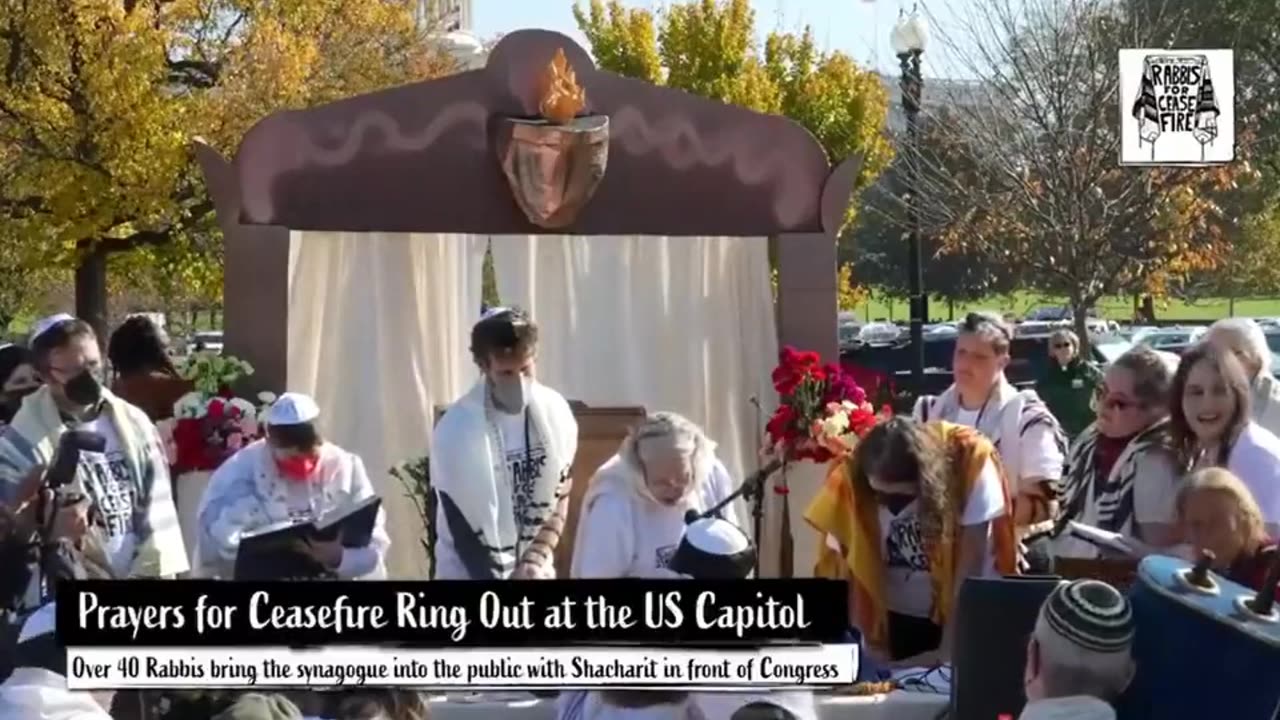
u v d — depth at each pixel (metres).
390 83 22.64
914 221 14.89
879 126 25.70
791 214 7.40
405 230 7.16
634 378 7.89
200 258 21.19
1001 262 18.39
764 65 28.31
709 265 7.85
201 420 6.31
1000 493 4.41
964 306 31.47
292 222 7.10
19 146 19.22
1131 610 2.91
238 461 4.59
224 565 4.42
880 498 4.30
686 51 28.00
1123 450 4.60
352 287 7.54
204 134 19.30
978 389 5.46
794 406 6.59
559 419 5.02
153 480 4.71
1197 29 18.80
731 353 7.83
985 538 4.36
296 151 7.09
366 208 7.14
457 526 4.87
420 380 7.62
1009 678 3.24
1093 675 2.84
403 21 22.94
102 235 19.95
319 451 4.58
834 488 4.36
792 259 7.42
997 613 3.26
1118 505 4.45
